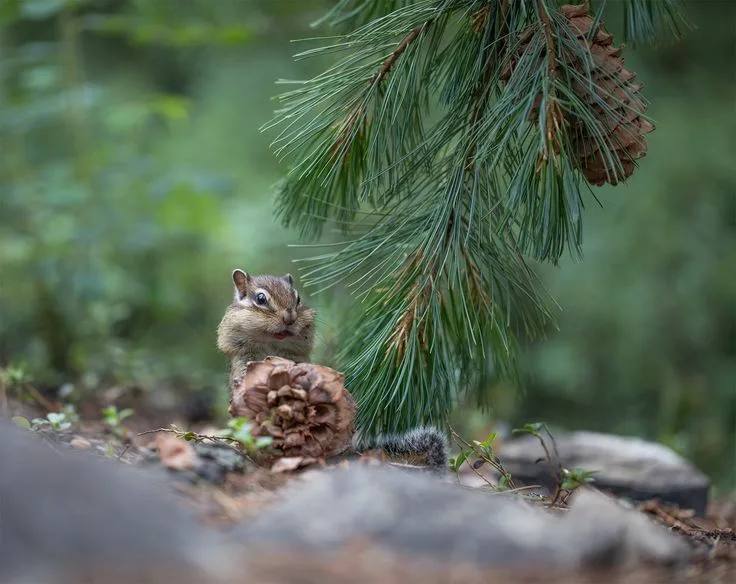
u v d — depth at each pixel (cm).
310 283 917
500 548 596
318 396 807
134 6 2053
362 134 916
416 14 884
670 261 2114
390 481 643
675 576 627
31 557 542
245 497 695
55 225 1727
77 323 1672
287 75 2367
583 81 809
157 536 570
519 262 893
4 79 1842
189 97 2492
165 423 1401
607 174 771
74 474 588
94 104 1770
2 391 1174
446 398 905
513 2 876
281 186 964
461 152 881
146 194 1844
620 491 1153
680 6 999
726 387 2052
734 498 1401
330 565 571
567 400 2197
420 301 876
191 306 2144
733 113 2188
